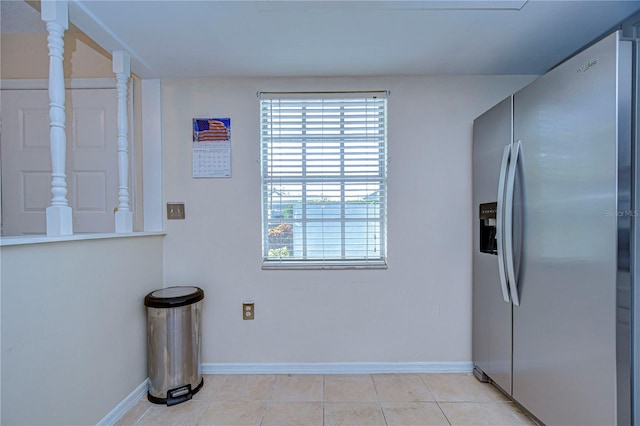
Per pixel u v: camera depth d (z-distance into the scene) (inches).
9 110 78.8
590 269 44.5
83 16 53.9
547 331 52.2
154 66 72.5
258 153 79.0
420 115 78.7
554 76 49.8
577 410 46.8
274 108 80.1
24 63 78.5
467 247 78.7
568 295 48.1
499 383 66.2
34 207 79.4
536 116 53.7
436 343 78.8
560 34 60.4
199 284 79.3
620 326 41.0
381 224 81.1
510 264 59.1
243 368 78.6
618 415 41.3
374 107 80.2
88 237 52.6
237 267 79.2
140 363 68.2
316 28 58.1
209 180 79.3
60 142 50.7
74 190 78.8
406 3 51.1
